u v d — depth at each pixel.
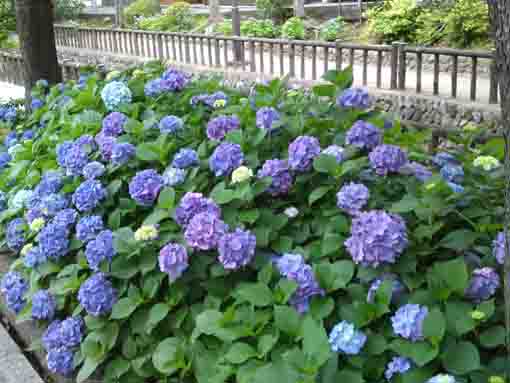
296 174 2.89
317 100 3.64
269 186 2.85
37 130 5.16
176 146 3.50
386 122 3.44
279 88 4.05
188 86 4.51
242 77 11.23
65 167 3.64
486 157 2.86
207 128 3.42
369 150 2.94
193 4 31.36
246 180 2.77
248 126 3.46
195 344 2.51
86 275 2.99
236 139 3.14
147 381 2.70
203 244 2.51
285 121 3.30
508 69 1.87
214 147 3.37
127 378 2.71
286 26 16.06
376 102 8.94
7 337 3.21
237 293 2.49
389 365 2.05
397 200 2.77
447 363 1.95
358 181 2.79
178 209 2.72
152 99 4.32
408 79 10.45
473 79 7.75
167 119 3.60
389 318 2.21
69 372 2.88
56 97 5.47
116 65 15.69
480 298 2.18
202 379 2.39
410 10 13.39
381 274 2.29
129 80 4.80
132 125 3.65
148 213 3.17
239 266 2.53
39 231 3.37
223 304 2.61
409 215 2.60
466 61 11.01
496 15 1.88
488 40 11.55
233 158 2.94
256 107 3.73
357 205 2.55
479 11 11.54
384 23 13.67
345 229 2.57
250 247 2.50
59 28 19.30
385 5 14.50
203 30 19.89
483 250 2.40
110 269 2.75
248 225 2.79
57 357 2.81
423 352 1.96
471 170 2.84
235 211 2.81
